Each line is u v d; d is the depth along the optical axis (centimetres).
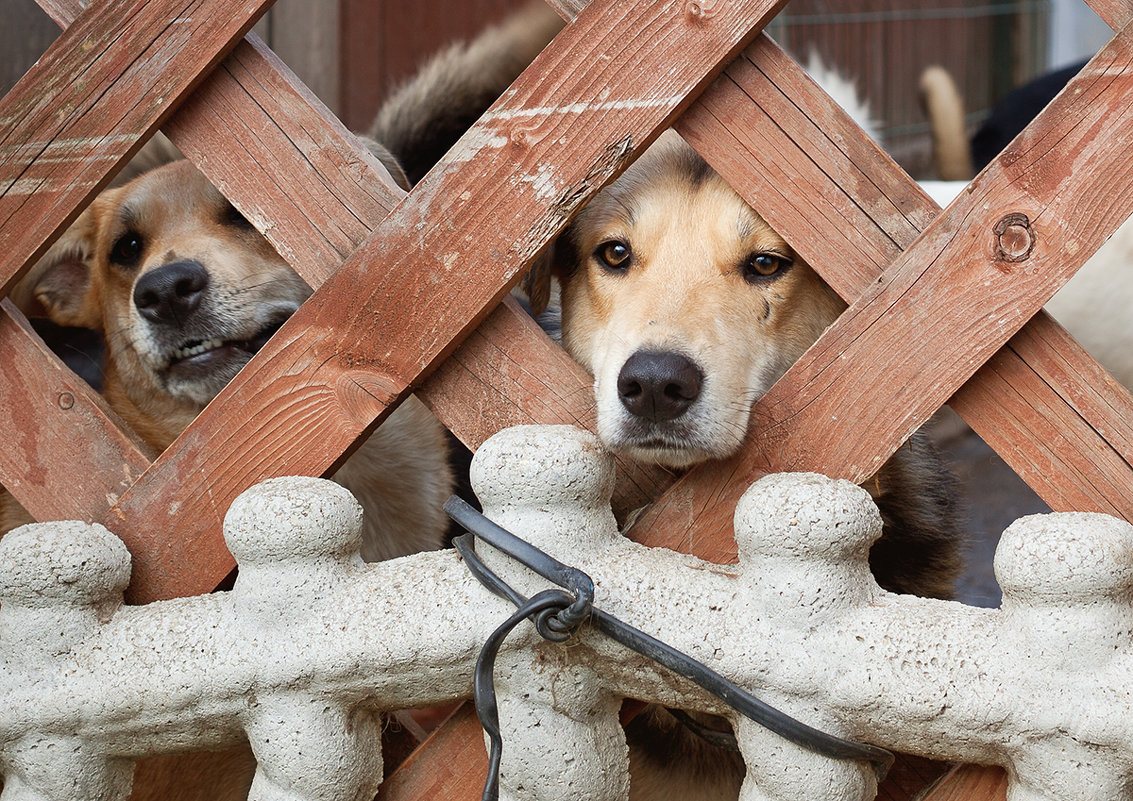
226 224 302
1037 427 151
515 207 159
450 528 321
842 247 154
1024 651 132
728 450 161
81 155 174
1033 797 136
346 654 150
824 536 136
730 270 219
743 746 145
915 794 171
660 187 228
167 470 175
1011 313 147
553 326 284
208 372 285
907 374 152
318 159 170
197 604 162
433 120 385
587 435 153
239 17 166
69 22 174
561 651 147
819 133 153
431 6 577
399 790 167
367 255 165
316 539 151
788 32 704
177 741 162
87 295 330
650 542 164
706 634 142
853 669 137
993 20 983
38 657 161
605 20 153
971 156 577
